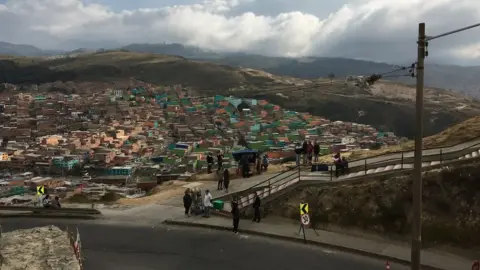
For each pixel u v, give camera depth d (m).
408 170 19.45
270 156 87.94
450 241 16.97
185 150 118.50
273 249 18.19
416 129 10.77
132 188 60.56
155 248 18.53
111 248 18.59
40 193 25.66
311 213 20.72
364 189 19.89
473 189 17.48
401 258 16.47
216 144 130.88
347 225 19.56
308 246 18.39
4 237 18.09
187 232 20.59
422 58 10.55
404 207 18.44
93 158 116.44
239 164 30.55
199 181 30.56
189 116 191.75
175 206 24.95
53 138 141.62
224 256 17.56
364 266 16.28
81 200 27.55
